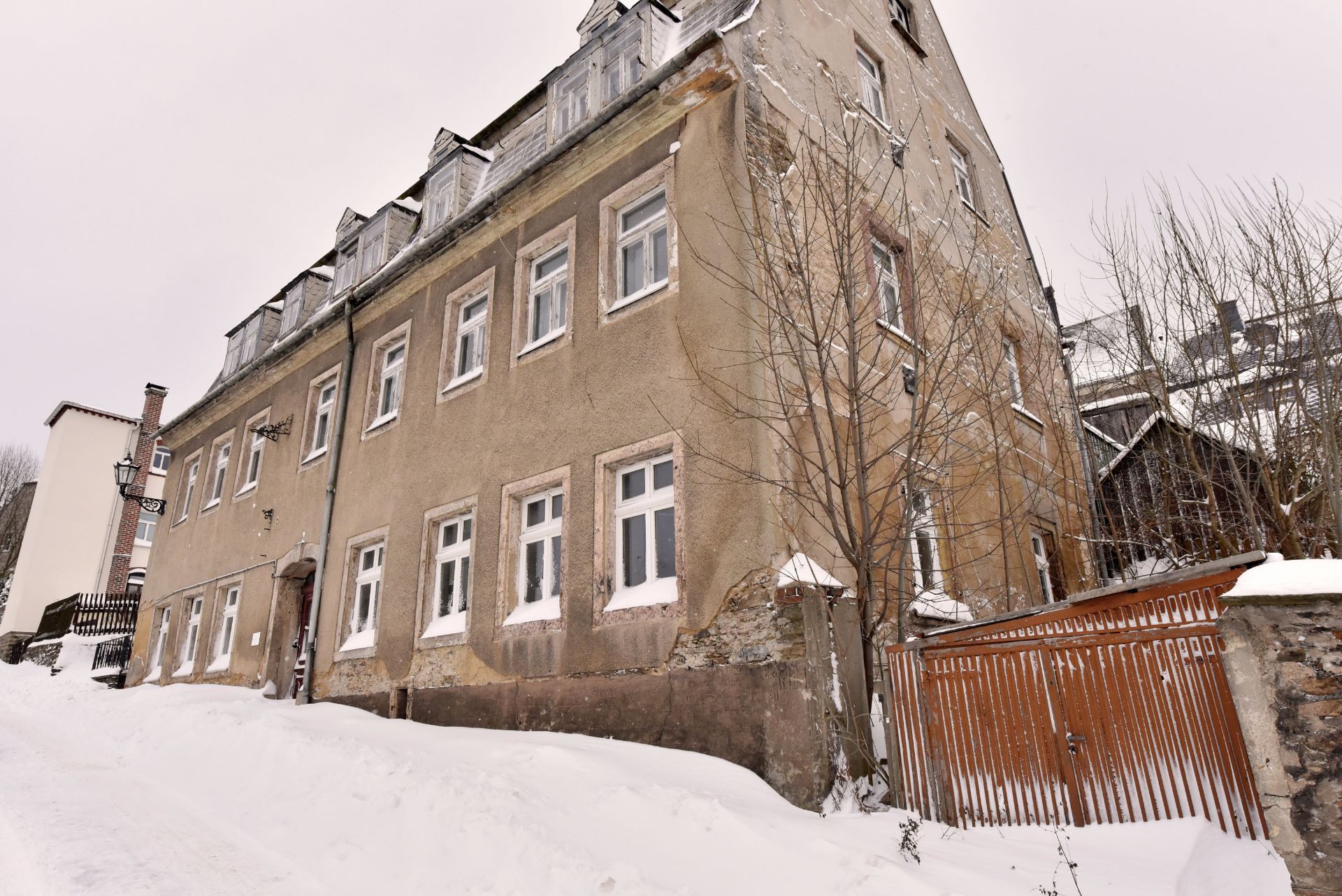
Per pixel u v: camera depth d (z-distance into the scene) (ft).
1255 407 27.89
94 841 17.98
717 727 22.03
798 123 30.07
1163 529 32.96
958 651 18.03
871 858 14.19
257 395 53.11
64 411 95.66
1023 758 16.67
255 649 43.93
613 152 31.48
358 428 41.32
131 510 95.45
